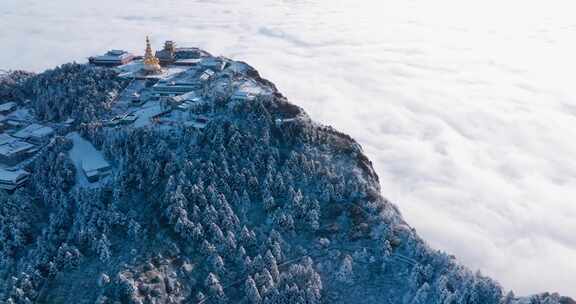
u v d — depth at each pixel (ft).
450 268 579.07
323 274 593.83
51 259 554.87
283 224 630.33
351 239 631.15
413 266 593.83
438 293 541.75
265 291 552.41
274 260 579.48
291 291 546.26
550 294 530.27
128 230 584.81
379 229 637.30
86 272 543.80
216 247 595.88
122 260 555.28
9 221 610.24
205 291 557.33
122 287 514.68
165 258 568.41
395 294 570.46
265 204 644.69
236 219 620.08
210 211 609.42
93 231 574.97
